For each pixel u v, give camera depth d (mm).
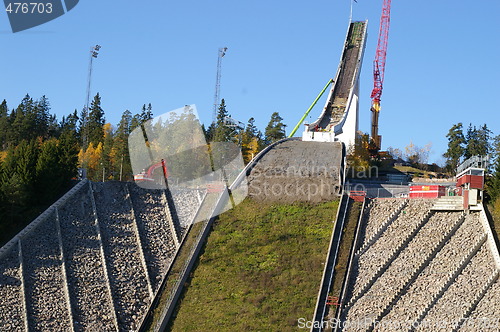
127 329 69250
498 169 87812
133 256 80375
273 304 70938
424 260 75438
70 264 76562
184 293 73812
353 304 70188
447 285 71188
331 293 71625
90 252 79312
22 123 142750
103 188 91438
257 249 80750
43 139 145875
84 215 85875
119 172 114312
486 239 77812
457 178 96438
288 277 75062
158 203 90438
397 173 133625
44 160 89625
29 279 73125
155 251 82062
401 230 82062
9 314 68062
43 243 79312
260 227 85625
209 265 78250
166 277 76562
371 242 80562
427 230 81500
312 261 77312
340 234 82438
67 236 81250
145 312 71812
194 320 69625
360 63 168000
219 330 67812
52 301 70875
